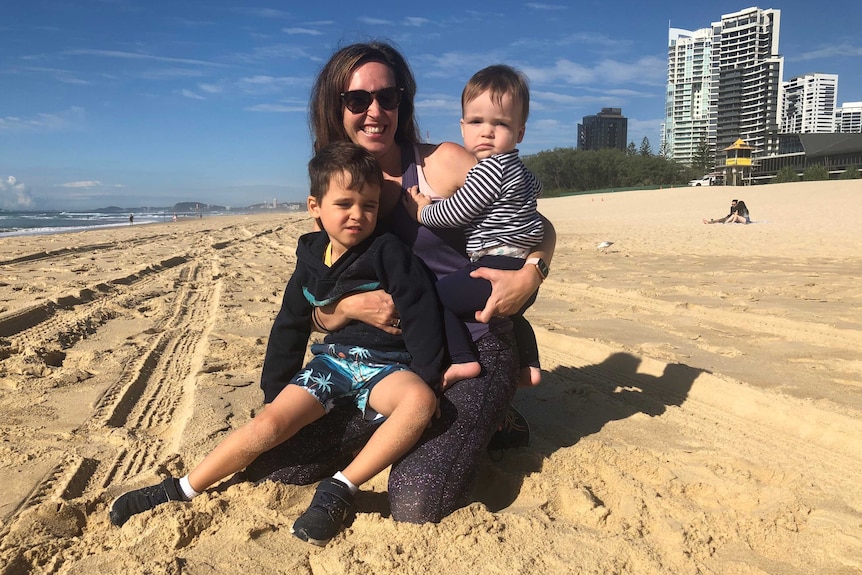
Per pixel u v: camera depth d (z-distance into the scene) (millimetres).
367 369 2500
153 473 2680
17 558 2027
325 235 2691
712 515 2344
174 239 17578
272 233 20828
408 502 2240
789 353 4621
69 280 7980
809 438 3111
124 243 15516
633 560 2061
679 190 52031
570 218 27406
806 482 2619
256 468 2547
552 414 3477
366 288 2561
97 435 3145
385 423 2314
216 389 3770
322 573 2002
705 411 3521
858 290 7148
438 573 1957
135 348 4809
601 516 2318
